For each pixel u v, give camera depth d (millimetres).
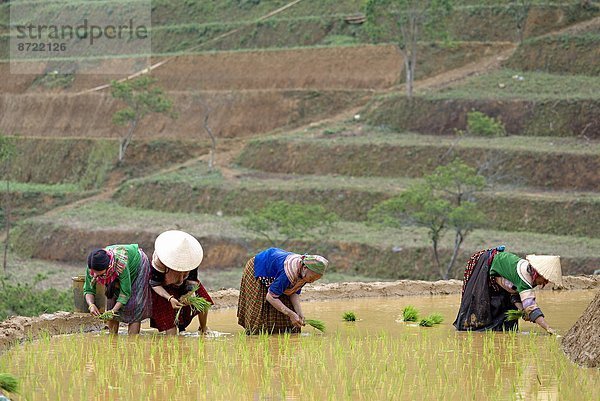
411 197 83000
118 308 25594
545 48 131375
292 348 23219
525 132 115062
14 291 50938
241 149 133000
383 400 17422
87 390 18328
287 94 145125
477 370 20297
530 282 25141
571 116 113188
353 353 22516
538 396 17797
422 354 22391
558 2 143875
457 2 153625
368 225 87250
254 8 178375
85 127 156875
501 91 123438
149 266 26016
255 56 157250
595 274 44906
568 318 29281
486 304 26219
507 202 94875
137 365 20875
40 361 21422
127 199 120375
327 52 151750
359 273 87875
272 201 106625
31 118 163250
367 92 140875
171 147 139875
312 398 17531
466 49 141125
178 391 18188
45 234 106625
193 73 160375
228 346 23656
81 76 173500
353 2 166875
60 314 28000
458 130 117938
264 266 25906
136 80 137000
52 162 146000
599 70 125875
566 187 100000
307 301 34688
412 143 112938
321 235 92062
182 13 184500
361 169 113125
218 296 33969
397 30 136000
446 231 88062
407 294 37188
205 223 104000
